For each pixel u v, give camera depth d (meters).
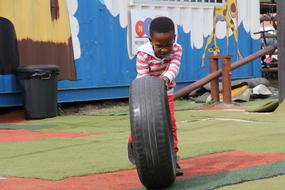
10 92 13.37
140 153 4.93
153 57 5.59
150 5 15.55
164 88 5.09
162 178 5.05
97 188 5.41
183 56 16.20
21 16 13.54
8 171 6.52
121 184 5.54
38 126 11.62
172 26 5.41
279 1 12.09
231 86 14.90
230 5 17.31
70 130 10.71
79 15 14.34
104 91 14.90
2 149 8.41
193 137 8.77
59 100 14.07
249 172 5.77
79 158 7.24
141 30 15.37
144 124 4.90
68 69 14.18
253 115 11.49
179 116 11.95
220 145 7.70
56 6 14.02
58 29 14.05
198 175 5.75
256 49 17.92
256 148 7.34
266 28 21.81
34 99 12.97
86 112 14.30
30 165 6.90
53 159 7.27
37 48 13.77
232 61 17.31
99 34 14.69
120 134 9.66
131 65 15.27
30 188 5.53
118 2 14.98
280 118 10.84
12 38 13.39
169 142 4.98
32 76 12.91
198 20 16.59
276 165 6.09
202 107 13.79
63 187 5.50
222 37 17.12
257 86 15.98
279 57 12.04
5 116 13.62
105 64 14.80
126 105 15.32
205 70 16.70
